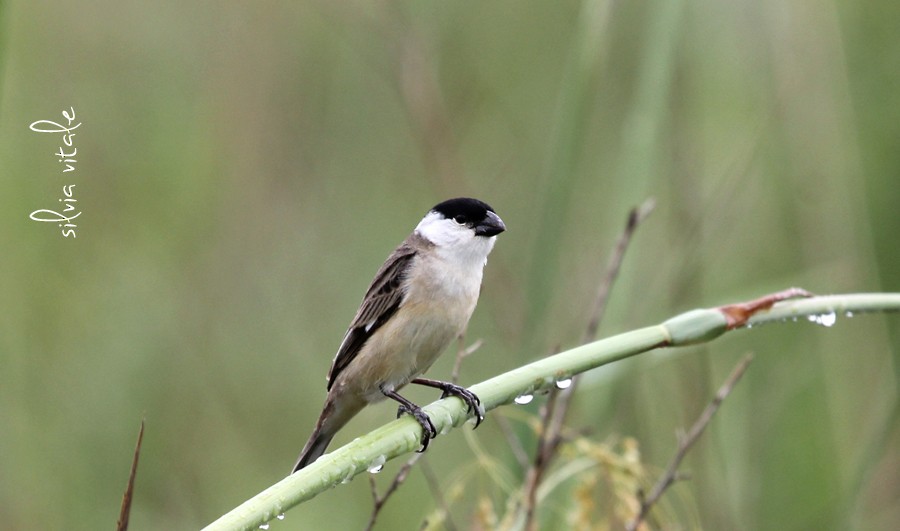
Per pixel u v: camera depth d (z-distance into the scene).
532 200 13.84
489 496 10.23
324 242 13.98
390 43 12.88
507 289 11.95
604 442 9.93
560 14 14.42
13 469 11.81
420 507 12.25
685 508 9.98
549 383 5.62
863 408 10.90
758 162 12.29
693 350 10.06
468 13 14.30
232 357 13.39
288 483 4.96
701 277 11.14
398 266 8.34
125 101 13.55
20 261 12.74
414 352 8.26
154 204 13.58
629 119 9.77
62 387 12.61
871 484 10.70
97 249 13.25
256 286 13.73
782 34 12.05
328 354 13.52
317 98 14.05
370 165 14.20
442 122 12.54
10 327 12.46
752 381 11.42
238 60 13.89
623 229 9.64
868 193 12.55
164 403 12.97
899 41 12.95
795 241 12.12
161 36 13.72
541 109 14.21
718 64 12.52
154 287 13.35
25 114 13.02
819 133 11.86
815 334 11.54
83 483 12.22
